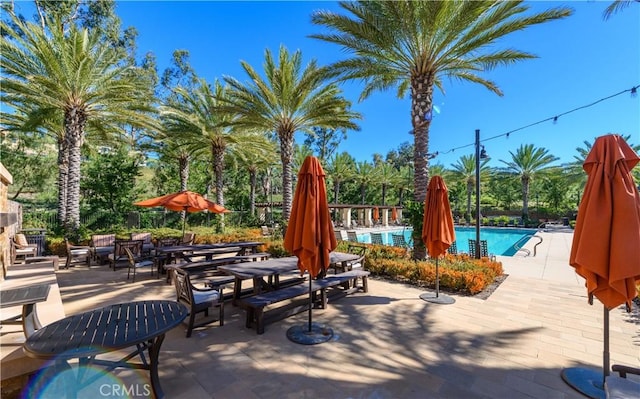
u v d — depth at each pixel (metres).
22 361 2.34
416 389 2.64
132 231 12.86
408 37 7.39
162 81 23.53
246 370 2.94
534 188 33.81
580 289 6.03
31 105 11.69
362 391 2.61
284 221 12.58
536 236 16.94
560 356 3.26
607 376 2.50
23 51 9.27
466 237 21.16
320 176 3.78
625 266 2.20
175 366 3.01
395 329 3.98
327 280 5.04
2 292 2.51
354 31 7.41
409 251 8.63
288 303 5.02
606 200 2.37
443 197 5.18
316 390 2.62
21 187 15.73
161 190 21.22
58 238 9.90
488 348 3.44
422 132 7.86
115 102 10.85
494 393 2.59
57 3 15.45
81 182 15.85
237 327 4.04
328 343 3.55
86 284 6.18
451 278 5.94
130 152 18.64
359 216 27.94
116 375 2.79
